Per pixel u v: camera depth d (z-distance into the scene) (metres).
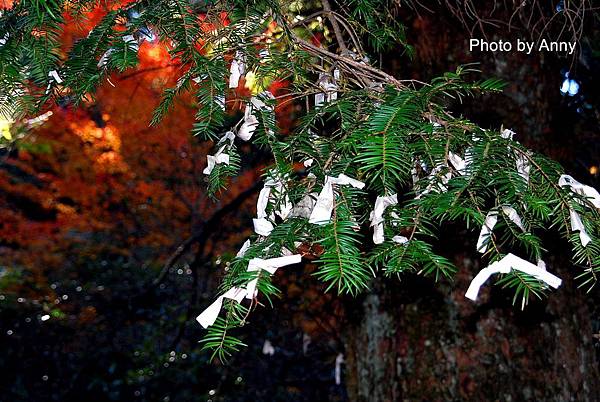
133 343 8.61
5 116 1.48
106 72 1.37
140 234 9.10
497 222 1.08
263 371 7.44
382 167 0.95
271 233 1.00
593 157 3.88
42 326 8.71
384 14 1.66
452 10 2.70
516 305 2.97
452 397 2.97
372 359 3.32
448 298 3.02
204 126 1.23
